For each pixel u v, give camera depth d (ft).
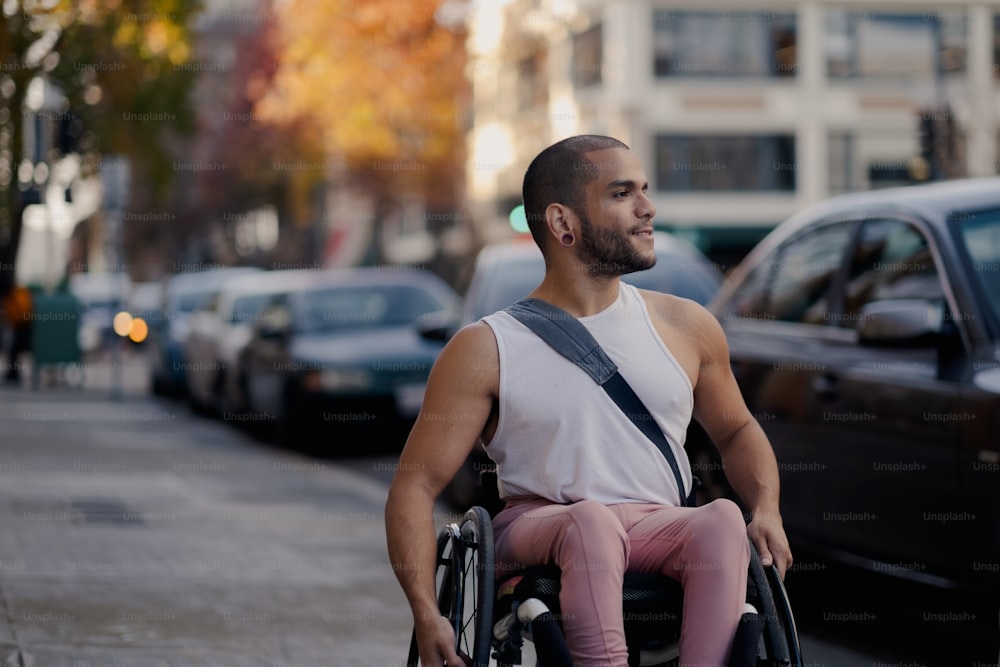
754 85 136.15
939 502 19.88
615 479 13.34
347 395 51.65
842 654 21.67
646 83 134.82
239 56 182.29
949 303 20.76
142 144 76.64
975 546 19.22
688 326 13.97
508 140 154.20
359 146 149.48
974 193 22.59
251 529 33.04
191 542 30.58
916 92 101.86
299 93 148.97
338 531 33.40
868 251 23.39
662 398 13.41
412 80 147.43
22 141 62.64
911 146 135.23
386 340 53.72
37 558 27.68
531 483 13.44
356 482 44.70
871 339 21.01
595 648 12.32
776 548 13.51
